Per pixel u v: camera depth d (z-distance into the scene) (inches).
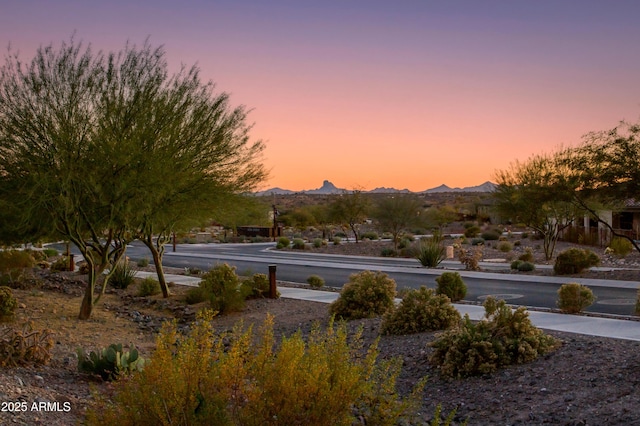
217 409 206.1
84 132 584.7
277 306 737.6
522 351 404.5
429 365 424.8
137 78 620.4
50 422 262.1
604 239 1720.0
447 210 3137.3
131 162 580.4
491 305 441.1
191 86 658.2
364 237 2347.4
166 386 206.5
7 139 562.9
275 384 209.6
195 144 653.9
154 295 843.4
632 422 284.0
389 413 251.1
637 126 818.8
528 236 2212.1
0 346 372.2
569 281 961.5
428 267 1259.8
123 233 668.7
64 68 590.6
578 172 886.4
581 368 378.0
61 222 616.7
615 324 544.1
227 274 767.7
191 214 707.4
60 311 675.4
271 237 2573.8
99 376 364.5
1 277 892.0
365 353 465.4
